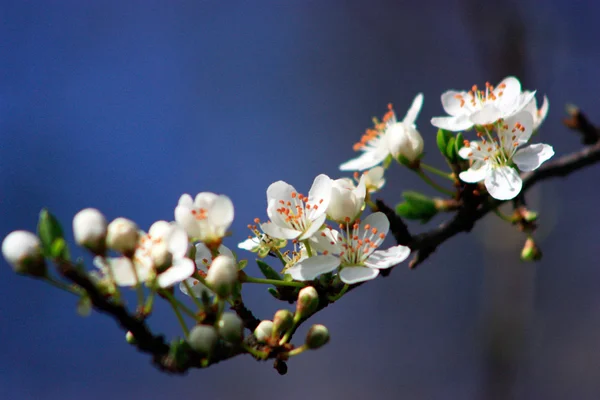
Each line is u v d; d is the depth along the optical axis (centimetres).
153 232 53
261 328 53
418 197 57
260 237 55
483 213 57
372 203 55
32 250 51
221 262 53
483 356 78
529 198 71
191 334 52
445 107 57
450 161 56
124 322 52
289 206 54
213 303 53
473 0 73
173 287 53
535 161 56
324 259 54
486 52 73
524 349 76
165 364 52
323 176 54
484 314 77
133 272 52
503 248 73
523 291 73
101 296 51
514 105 56
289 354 53
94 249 52
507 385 73
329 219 55
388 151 57
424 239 57
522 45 72
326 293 54
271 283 54
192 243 54
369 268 54
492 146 56
